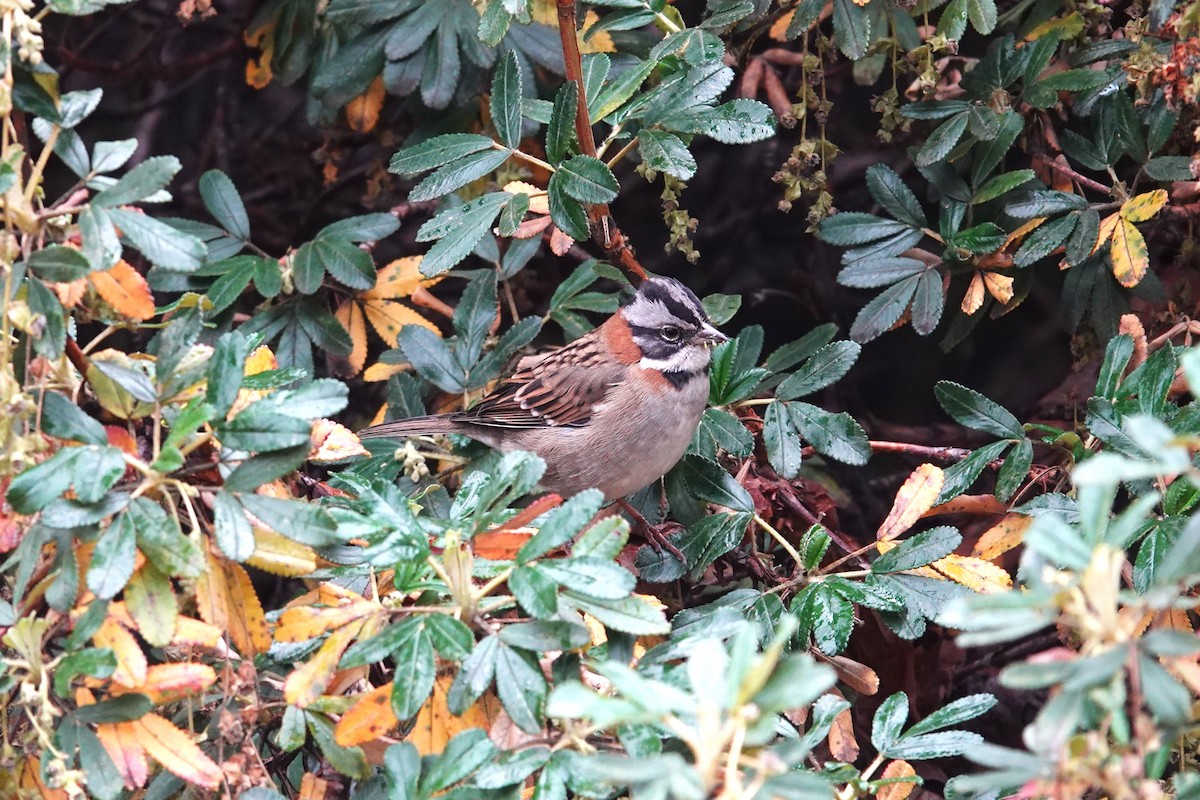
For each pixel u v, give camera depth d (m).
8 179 4.80
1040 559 3.68
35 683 4.84
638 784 4.65
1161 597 3.36
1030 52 8.51
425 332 9.05
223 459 5.20
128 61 11.76
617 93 7.32
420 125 9.73
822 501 9.22
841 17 8.55
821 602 6.78
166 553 4.74
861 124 12.02
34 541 4.95
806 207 12.22
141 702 4.83
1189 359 3.21
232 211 8.95
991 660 10.06
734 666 3.54
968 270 8.80
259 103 12.85
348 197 11.95
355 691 6.03
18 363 5.25
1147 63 7.97
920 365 12.23
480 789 4.81
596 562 4.88
